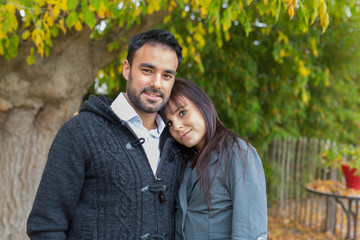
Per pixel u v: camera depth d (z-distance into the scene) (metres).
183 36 4.14
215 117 1.60
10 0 2.13
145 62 1.36
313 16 2.07
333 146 5.24
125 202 1.33
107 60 2.93
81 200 1.36
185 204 1.53
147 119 1.50
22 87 2.62
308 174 5.64
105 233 1.31
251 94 5.32
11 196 2.74
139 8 2.61
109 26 3.33
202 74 4.88
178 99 1.54
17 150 2.73
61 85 2.69
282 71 5.18
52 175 1.30
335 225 4.99
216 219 1.46
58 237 1.28
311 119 6.77
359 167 3.80
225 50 4.92
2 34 2.21
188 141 1.56
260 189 1.42
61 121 2.86
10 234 2.73
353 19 5.82
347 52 6.48
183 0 2.66
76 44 2.69
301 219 5.63
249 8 3.08
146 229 1.36
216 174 1.48
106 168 1.32
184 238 1.51
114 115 1.38
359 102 7.57
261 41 5.18
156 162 1.50
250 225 1.36
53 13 2.30
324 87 6.54
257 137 6.01
